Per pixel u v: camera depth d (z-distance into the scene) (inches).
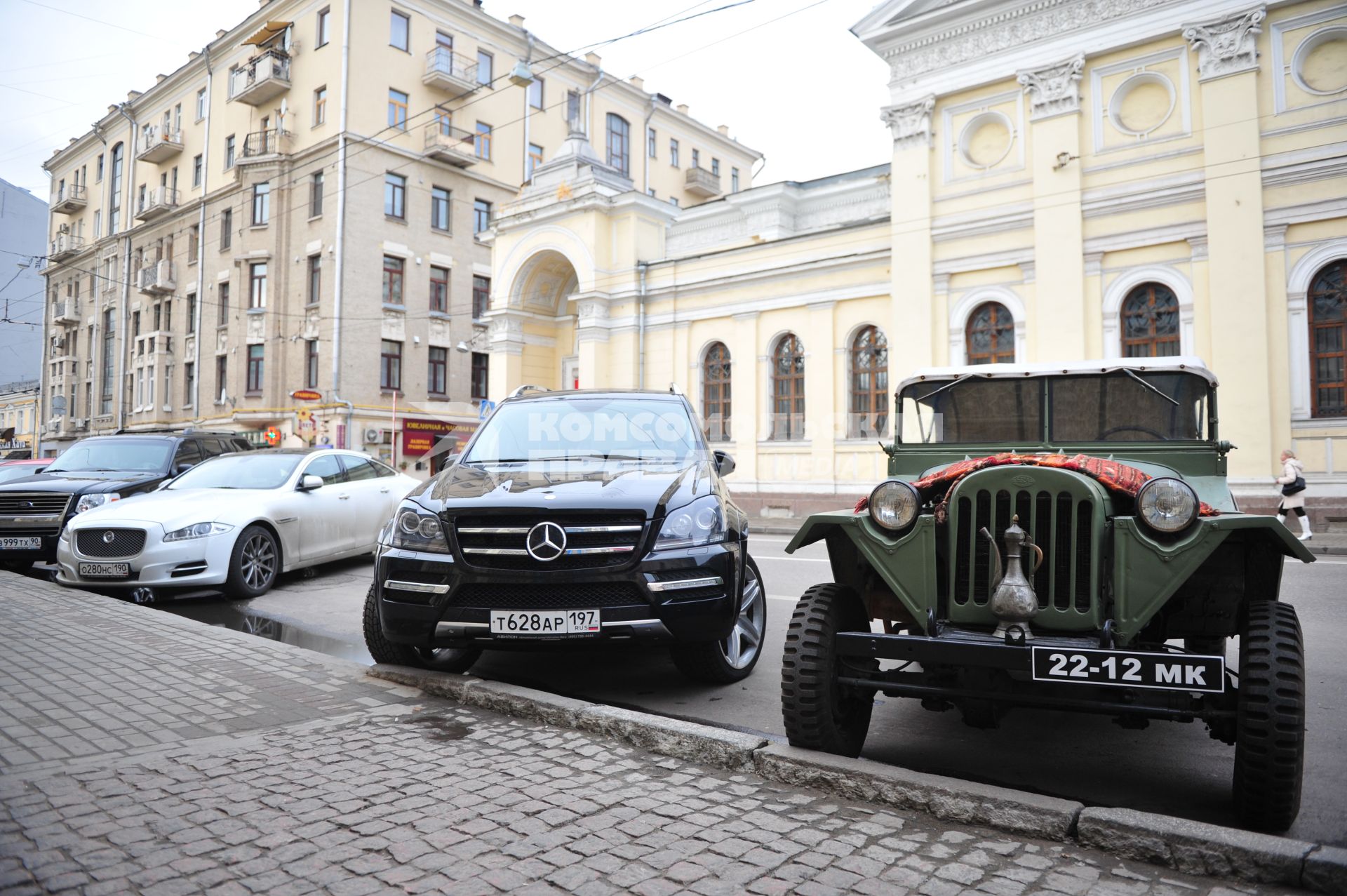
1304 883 96.8
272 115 1357.0
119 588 344.2
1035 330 642.8
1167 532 123.9
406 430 1273.4
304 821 116.3
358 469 417.7
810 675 137.1
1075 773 147.6
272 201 1317.7
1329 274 548.4
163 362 1525.6
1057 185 634.8
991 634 132.3
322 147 1248.8
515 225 972.6
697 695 194.9
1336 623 275.7
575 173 930.1
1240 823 119.5
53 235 2003.0
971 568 133.1
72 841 109.6
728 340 836.6
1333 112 543.5
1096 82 629.9
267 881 99.6
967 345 687.1
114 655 211.6
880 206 807.7
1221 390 568.4
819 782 129.0
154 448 447.8
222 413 1381.6
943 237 692.1
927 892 97.4
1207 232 579.2
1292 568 405.7
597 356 894.4
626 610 169.5
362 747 147.1
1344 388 541.0
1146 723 128.1
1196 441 175.0
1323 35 550.0
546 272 992.9
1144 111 617.9
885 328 739.4
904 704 193.2
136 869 102.1
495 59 1427.2
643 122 1675.7
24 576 347.9
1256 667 115.6
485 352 1413.6
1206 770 149.3
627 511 174.1
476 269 1398.9
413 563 177.5
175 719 161.3
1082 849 109.0
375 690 184.2
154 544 306.2
